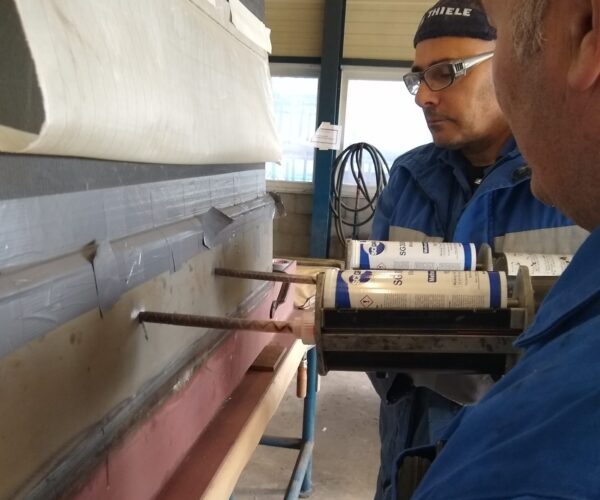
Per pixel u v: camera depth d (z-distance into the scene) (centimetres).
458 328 63
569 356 29
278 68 384
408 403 105
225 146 80
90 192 53
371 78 373
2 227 41
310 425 174
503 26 37
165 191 71
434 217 109
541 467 26
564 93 32
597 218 35
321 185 379
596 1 28
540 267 76
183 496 67
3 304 40
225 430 82
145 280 64
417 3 352
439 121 101
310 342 67
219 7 85
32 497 45
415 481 58
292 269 146
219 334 91
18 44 36
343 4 355
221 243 91
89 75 42
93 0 46
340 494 186
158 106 56
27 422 44
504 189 96
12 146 38
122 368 60
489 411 33
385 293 63
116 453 57
